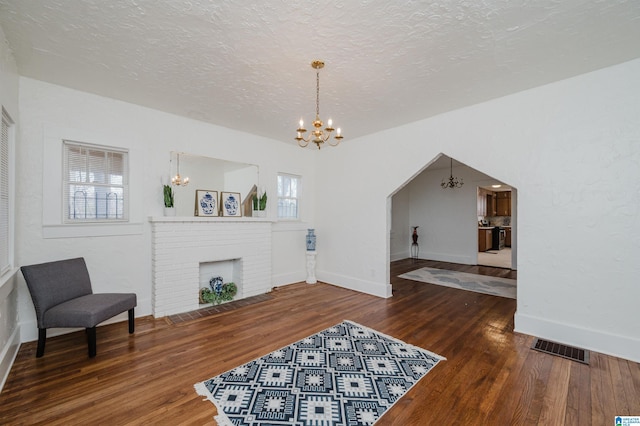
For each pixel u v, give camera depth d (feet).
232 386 6.44
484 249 30.07
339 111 11.19
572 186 8.55
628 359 7.62
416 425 5.27
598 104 8.11
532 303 9.27
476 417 5.48
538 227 9.16
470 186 22.86
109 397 6.01
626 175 7.75
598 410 5.65
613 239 7.95
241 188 13.89
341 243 15.84
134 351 8.07
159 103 10.48
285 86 8.99
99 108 9.87
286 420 5.40
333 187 16.35
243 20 5.91
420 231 25.82
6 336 7.11
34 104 8.70
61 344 8.46
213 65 7.77
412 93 9.54
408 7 5.52
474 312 11.48
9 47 6.98
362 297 13.61
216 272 13.35
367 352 8.09
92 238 9.80
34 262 8.71
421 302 12.82
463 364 7.43
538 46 6.88
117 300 8.57
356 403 5.89
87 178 9.87
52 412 5.54
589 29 6.22
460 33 6.35
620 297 7.84
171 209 11.26
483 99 10.07
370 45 6.80
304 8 5.55
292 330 9.68
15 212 8.12
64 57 7.44
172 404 5.81
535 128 9.19
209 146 12.73
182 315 11.08
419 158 12.28
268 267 14.48
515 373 6.98
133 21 5.98
